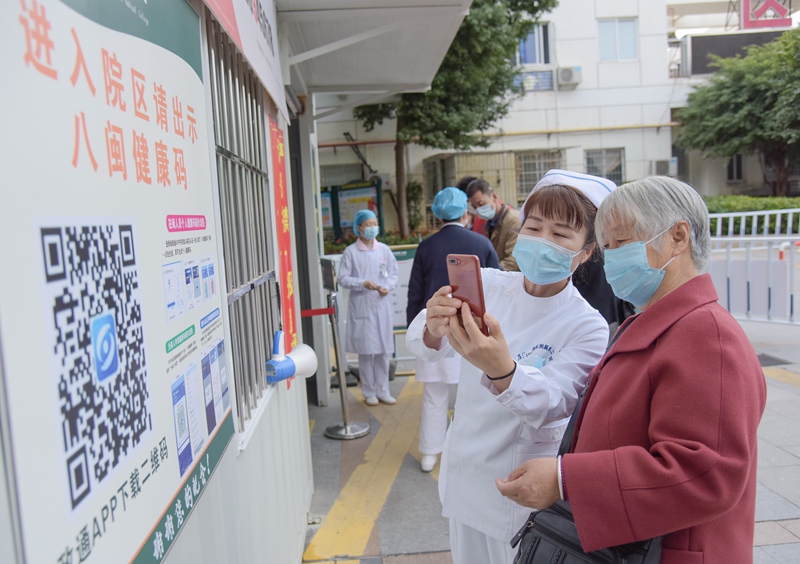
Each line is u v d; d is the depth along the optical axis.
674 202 1.22
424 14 3.22
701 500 1.02
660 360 1.13
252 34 1.97
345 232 17.22
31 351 0.61
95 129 0.79
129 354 0.87
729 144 17.16
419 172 17.42
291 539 2.50
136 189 0.94
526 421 1.47
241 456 1.69
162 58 1.12
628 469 1.08
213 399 1.38
